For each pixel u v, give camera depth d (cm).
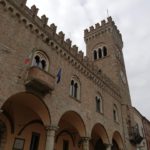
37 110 2197
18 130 2419
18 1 2158
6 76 1759
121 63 5209
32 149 2519
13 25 2022
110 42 5166
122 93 4331
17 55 1945
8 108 2292
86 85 3005
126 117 4041
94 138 3678
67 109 2384
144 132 5278
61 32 2753
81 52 3122
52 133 2048
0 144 2188
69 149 3105
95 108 3034
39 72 1964
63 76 2522
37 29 2308
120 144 3612
